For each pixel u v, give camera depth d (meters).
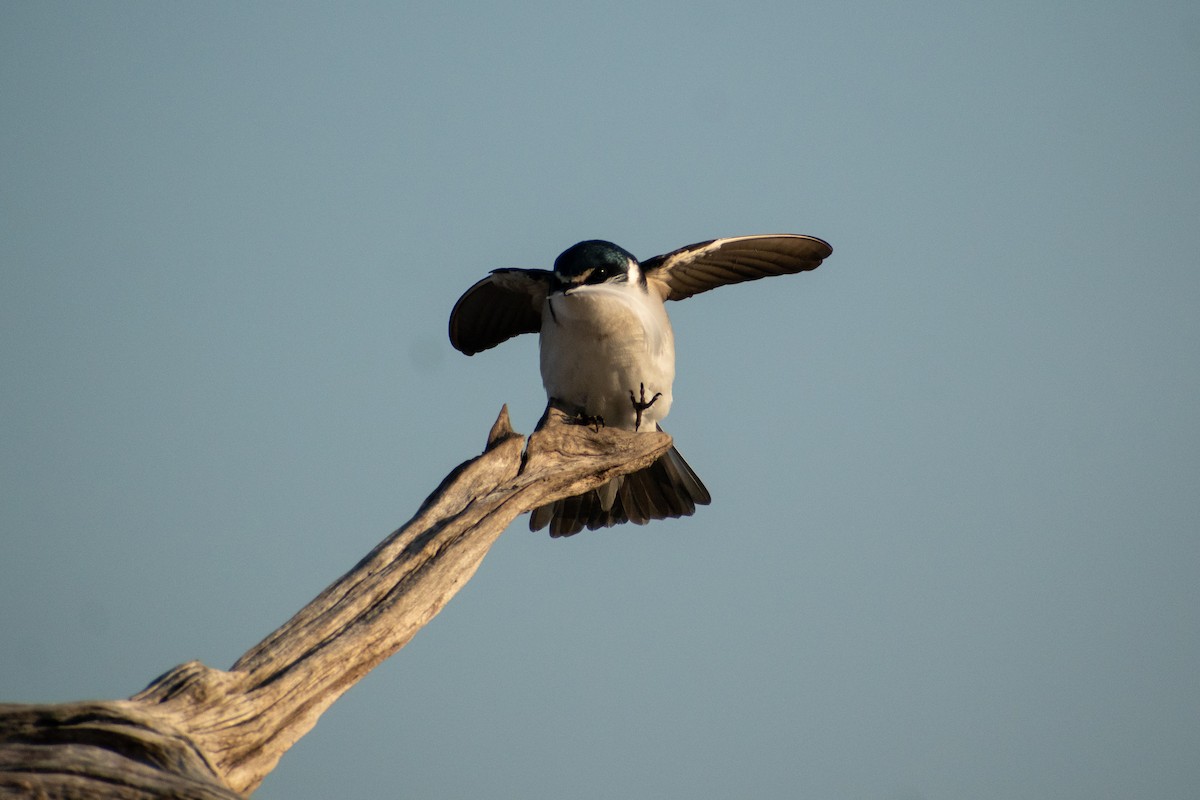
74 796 7.81
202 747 8.70
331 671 9.58
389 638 10.02
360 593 10.15
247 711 9.04
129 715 8.35
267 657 9.38
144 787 7.98
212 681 8.94
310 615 9.86
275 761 9.24
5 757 7.90
